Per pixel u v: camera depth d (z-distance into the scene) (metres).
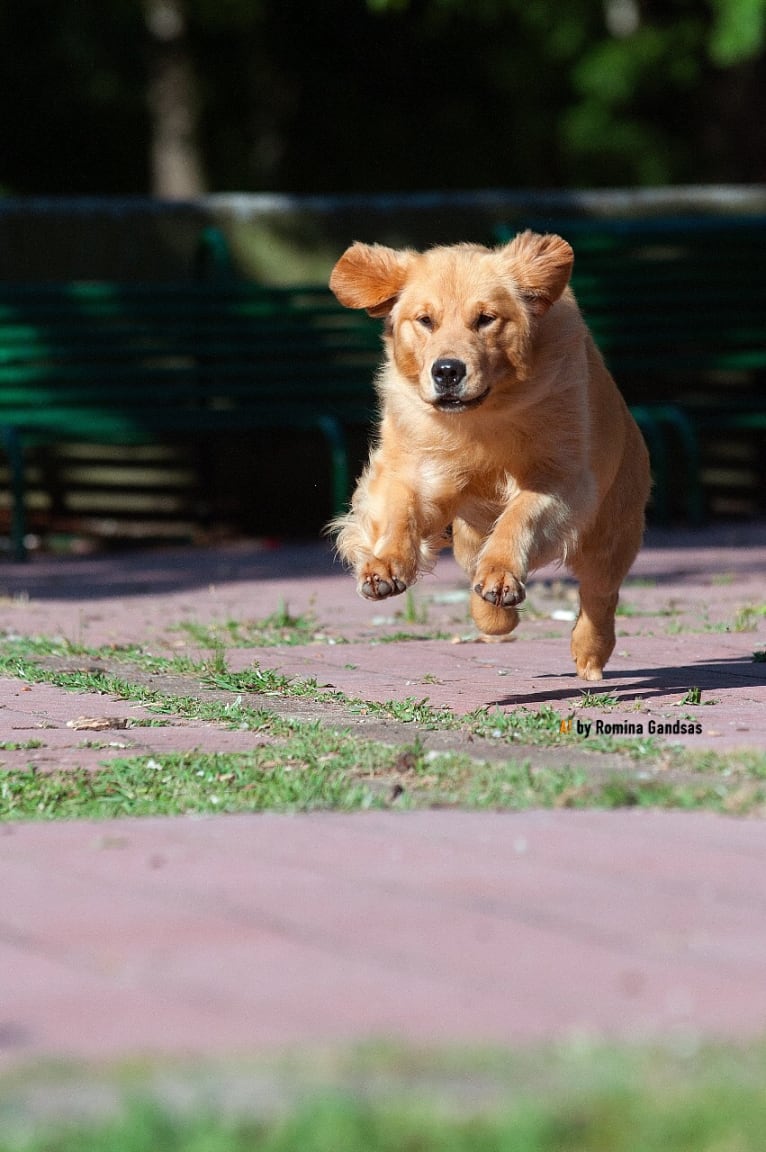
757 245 23.48
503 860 6.55
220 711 9.78
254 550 21.34
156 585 17.47
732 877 6.30
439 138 46.09
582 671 11.04
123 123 46.94
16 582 17.95
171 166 42.09
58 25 43.53
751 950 5.49
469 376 9.35
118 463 23.53
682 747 8.48
